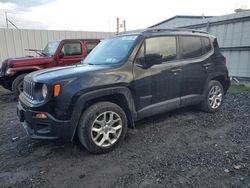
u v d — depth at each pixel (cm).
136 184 254
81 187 253
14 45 1143
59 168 294
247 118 468
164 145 351
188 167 286
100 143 327
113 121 340
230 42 905
